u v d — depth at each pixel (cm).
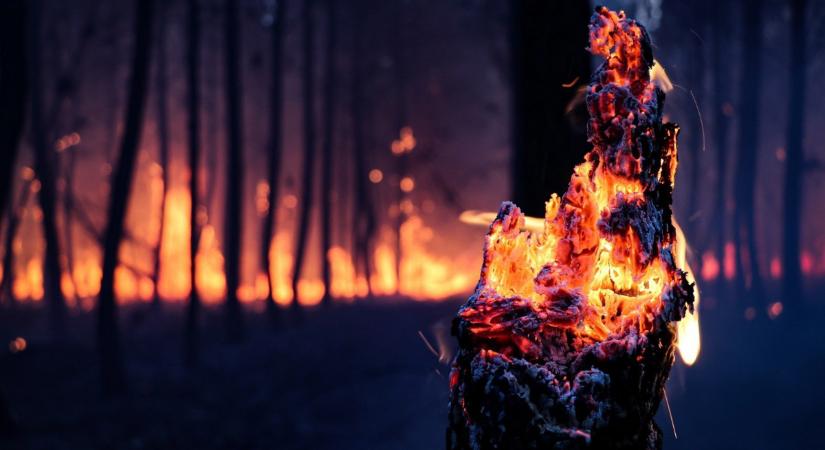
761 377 1382
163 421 1427
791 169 2262
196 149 2173
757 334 1911
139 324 2666
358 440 1266
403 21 3547
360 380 1573
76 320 2908
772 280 3247
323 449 1251
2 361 1955
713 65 2841
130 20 3130
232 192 2405
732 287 2855
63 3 3050
